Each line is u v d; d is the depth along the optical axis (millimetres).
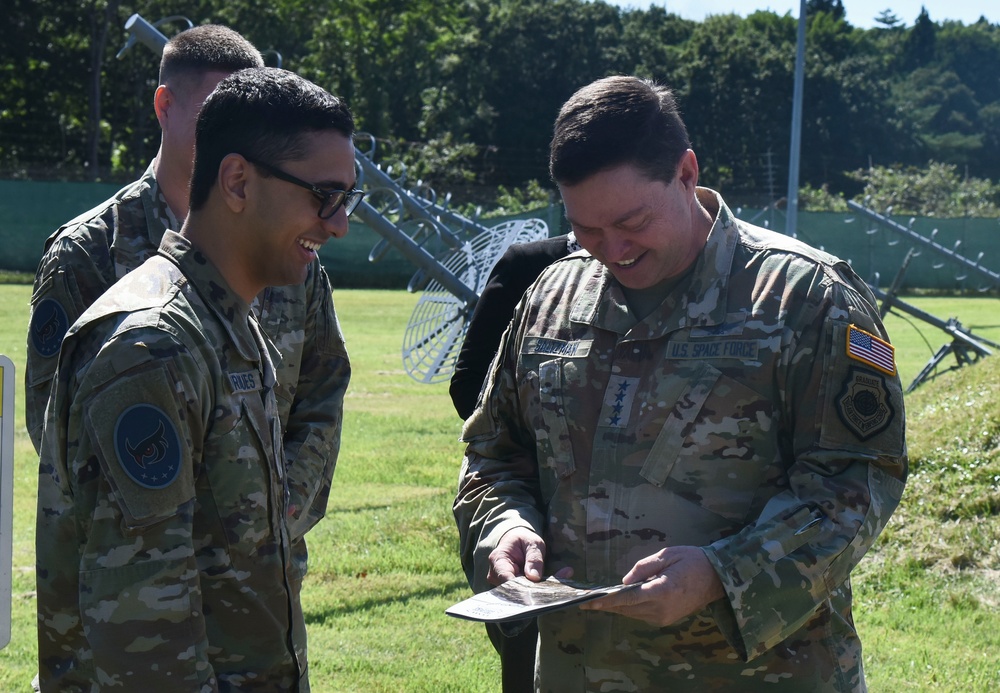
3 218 30766
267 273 2244
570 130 2264
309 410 3256
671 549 2141
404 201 6637
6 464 2682
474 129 65562
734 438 2287
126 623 1976
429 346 6453
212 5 52438
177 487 2008
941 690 4430
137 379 1996
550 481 2473
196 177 2225
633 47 69438
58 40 49625
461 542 2658
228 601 2146
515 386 2641
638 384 2385
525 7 66375
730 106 71000
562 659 2439
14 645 4922
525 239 6059
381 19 59125
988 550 5727
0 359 2670
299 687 2314
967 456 6445
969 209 50969
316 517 3197
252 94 2166
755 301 2322
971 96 101500
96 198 31141
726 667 2299
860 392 2238
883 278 34531
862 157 76062
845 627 2352
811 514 2191
